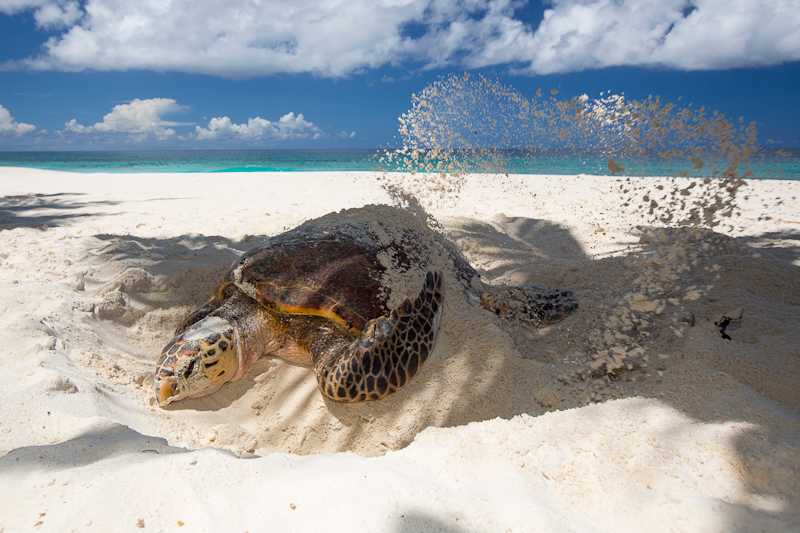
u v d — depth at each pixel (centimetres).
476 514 51
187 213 292
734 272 140
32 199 370
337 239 113
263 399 103
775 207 291
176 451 68
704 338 98
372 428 91
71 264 155
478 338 103
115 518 51
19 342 98
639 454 62
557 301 130
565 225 228
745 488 56
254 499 54
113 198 377
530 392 92
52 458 62
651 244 171
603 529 51
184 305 133
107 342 116
